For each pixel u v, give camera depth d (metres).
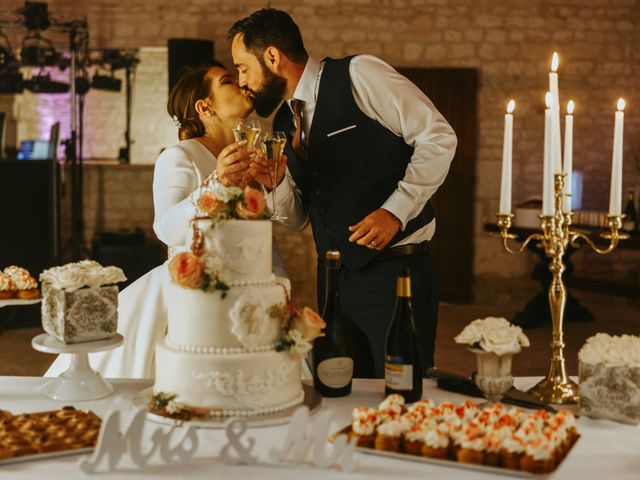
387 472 1.58
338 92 2.69
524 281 8.70
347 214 2.71
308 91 2.74
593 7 8.55
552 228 2.02
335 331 2.06
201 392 1.77
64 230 8.63
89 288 2.04
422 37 8.51
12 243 7.05
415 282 2.70
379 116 2.69
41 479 1.53
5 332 6.91
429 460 1.61
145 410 1.58
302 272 8.70
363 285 2.70
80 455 1.64
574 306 7.48
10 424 1.73
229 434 1.60
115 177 8.66
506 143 2.05
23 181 7.04
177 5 8.50
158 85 8.58
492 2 8.50
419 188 2.53
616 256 8.71
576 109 8.62
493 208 8.60
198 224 1.78
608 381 1.85
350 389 2.08
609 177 8.68
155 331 2.77
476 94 8.52
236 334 1.76
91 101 8.54
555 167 2.01
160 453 1.59
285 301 1.86
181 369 1.78
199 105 2.82
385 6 8.48
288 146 2.83
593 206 8.70
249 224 1.79
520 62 8.54
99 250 7.91
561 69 8.59
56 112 8.53
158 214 2.58
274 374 1.80
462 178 8.55
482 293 8.70
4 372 5.55
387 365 2.00
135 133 8.60
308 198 2.92
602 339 1.92
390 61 8.53
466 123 8.48
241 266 1.79
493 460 1.58
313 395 1.98
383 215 2.50
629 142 8.67
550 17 8.52
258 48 2.69
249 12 8.52
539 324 7.35
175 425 1.76
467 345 1.82
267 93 2.77
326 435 1.59
